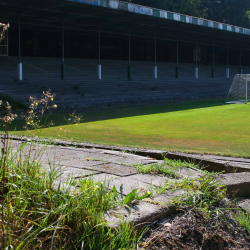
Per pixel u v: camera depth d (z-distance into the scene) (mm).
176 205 2945
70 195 2605
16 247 2037
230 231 2877
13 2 19906
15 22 25578
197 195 3102
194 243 2592
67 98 20891
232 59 55562
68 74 28125
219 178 3869
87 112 18031
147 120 14086
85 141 8047
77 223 2330
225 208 3105
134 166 4512
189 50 47906
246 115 15984
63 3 19766
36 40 32469
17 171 2975
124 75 33281
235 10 56312
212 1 56438
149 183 3691
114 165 4531
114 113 17500
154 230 2609
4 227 2105
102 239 2260
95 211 2510
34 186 2766
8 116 2916
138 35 35531
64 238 2258
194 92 32219
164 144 8031
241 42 47469
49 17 24500
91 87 25672
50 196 2619
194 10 48375
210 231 2777
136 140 8664
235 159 6039
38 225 2205
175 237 2570
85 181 3041
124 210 2711
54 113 17047
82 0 19375
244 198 3742
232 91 30344
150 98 26562
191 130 10883
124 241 2312
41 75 25719
